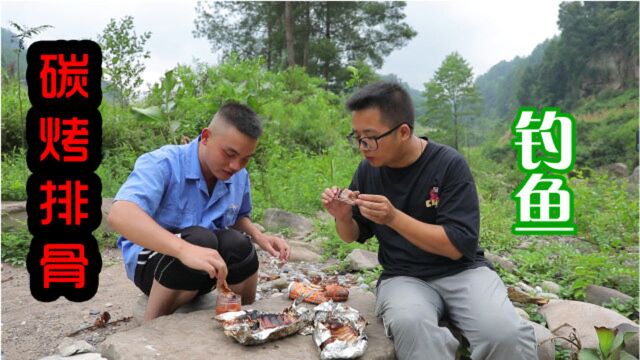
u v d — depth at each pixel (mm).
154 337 2570
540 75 54781
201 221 3016
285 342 2627
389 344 2652
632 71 45531
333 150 9453
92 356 2484
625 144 28047
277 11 24703
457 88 24359
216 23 25984
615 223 6426
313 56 24938
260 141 7816
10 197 6125
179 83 8867
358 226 3090
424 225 2654
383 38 26609
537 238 6477
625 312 3787
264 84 9203
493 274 2832
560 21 53250
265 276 4469
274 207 6863
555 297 4125
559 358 3041
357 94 2705
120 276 4504
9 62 10883
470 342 2648
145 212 2664
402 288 2758
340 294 3252
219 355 2432
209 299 3332
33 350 3062
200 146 2953
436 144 2904
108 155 7449
